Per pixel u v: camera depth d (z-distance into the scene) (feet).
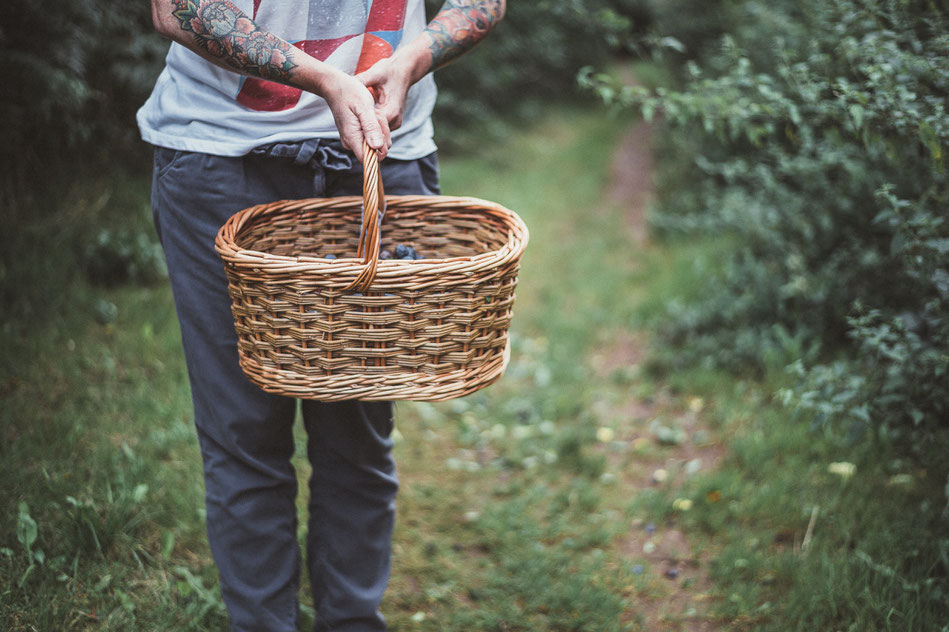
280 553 5.78
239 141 5.28
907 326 9.48
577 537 8.63
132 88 13.80
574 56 35.01
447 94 25.52
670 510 9.03
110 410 8.96
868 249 11.24
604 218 19.97
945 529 7.69
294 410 5.86
